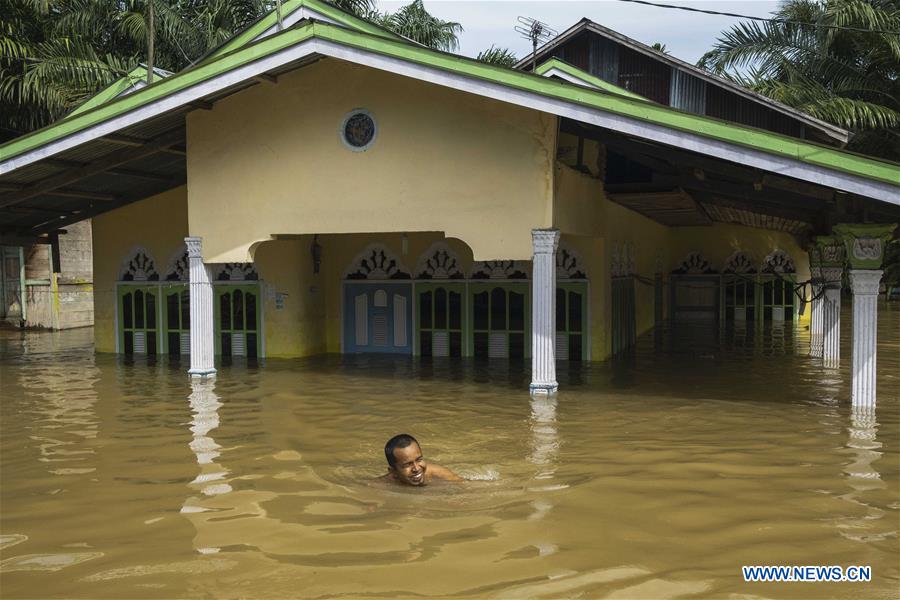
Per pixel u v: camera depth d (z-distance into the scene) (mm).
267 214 10883
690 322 22094
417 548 4527
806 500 5441
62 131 10367
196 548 4590
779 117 17953
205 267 11375
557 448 7062
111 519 5148
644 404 9312
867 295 8898
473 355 14047
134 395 10102
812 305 16281
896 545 4566
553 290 9844
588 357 13469
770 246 22422
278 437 7578
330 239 14812
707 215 18469
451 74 9133
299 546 4586
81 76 19000
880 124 20219
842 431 7711
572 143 11617
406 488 5734
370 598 3875
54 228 14633
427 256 14297
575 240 13422
